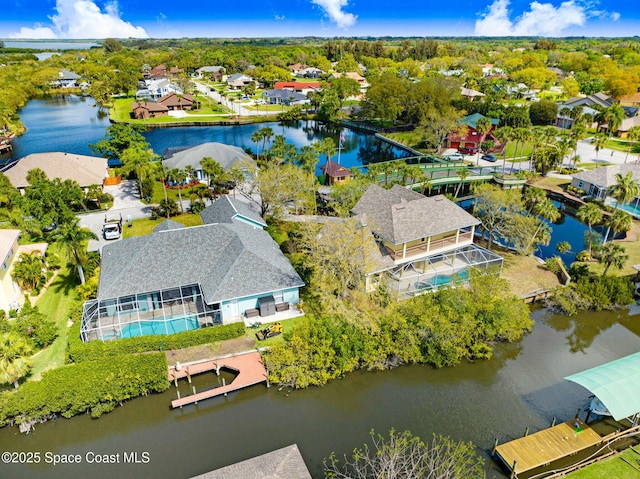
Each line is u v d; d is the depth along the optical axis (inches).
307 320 1541.6
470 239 2001.7
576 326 1770.4
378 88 5032.0
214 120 5482.3
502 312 1561.3
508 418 1307.8
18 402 1205.1
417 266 1902.1
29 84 7514.8
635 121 4680.1
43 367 1408.7
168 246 1701.5
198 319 1611.7
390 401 1369.3
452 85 5551.2
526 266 2107.5
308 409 1339.8
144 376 1318.9
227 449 1198.9
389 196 2066.9
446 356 1478.8
